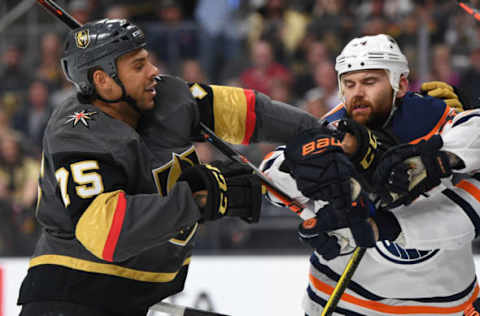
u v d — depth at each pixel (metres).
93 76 5.82
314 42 16.06
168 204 5.32
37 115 15.27
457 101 6.54
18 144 14.58
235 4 16.97
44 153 5.86
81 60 5.80
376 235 5.55
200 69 15.33
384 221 5.57
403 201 5.50
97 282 5.71
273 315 11.59
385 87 5.92
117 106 5.90
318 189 5.35
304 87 15.77
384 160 5.46
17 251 13.70
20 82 15.48
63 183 5.44
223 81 15.57
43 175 5.87
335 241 5.77
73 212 5.36
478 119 5.68
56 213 5.75
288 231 12.95
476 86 14.60
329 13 16.22
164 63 15.37
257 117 6.70
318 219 5.48
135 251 5.37
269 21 16.28
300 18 16.33
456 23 15.01
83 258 5.72
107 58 5.72
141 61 5.82
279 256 12.54
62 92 15.58
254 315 11.59
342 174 5.28
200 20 16.83
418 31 14.91
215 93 6.64
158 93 6.14
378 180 5.45
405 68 5.97
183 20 16.53
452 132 5.72
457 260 6.30
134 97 5.85
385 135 6.07
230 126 6.67
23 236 13.80
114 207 5.29
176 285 6.31
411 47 14.90
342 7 16.28
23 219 13.88
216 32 15.63
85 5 16.72
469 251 6.46
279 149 6.64
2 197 14.03
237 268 11.88
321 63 15.84
